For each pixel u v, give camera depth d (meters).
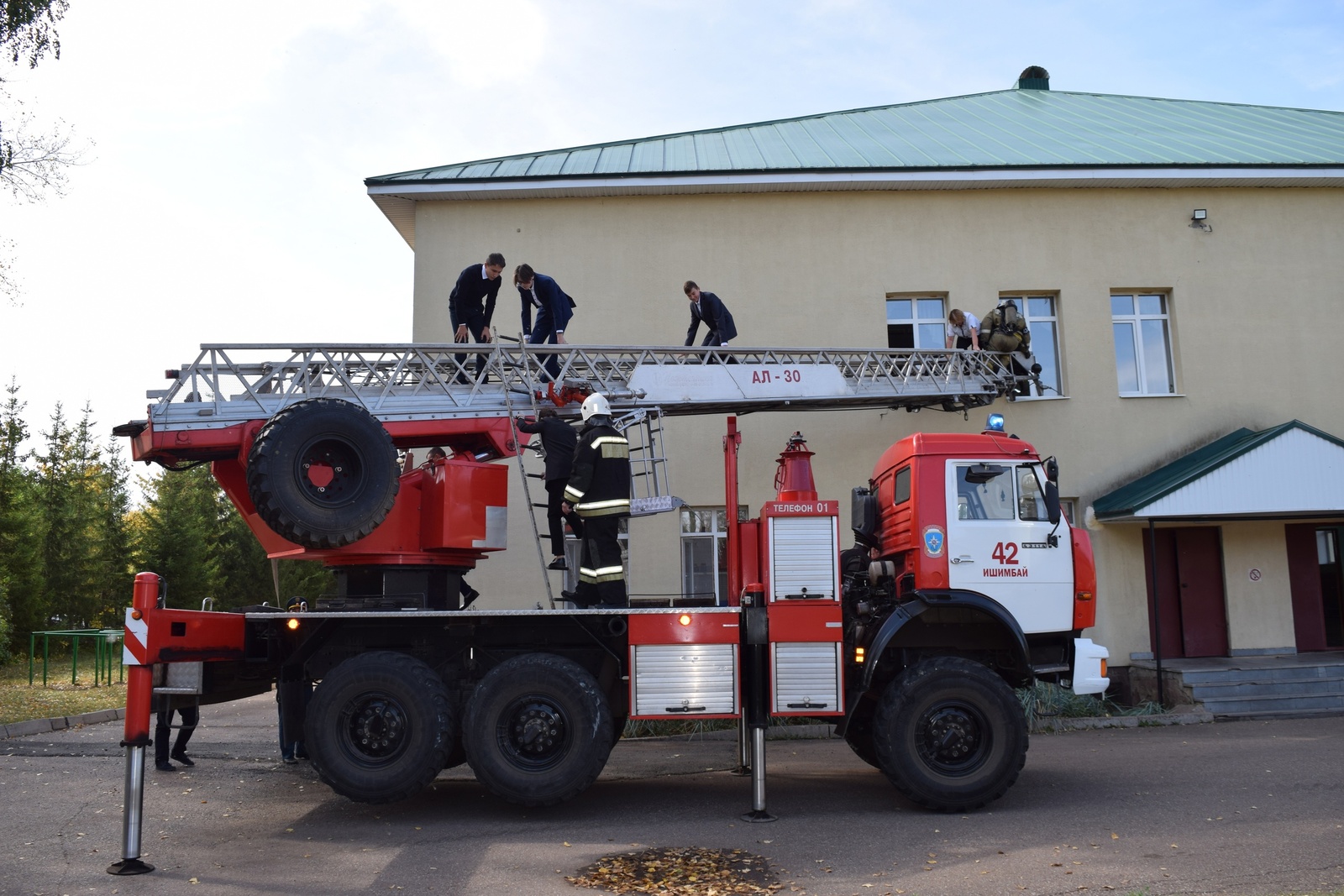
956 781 6.48
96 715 11.34
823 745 9.91
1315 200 14.51
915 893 4.69
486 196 13.49
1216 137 16.16
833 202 13.95
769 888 4.80
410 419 7.93
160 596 5.76
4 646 19.25
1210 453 13.52
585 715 6.38
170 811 6.69
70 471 29.84
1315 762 8.26
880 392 11.44
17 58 11.57
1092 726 10.81
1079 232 14.14
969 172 13.69
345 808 6.81
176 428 7.16
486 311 9.95
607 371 10.03
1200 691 11.84
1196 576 13.76
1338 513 12.48
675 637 6.63
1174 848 5.48
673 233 13.73
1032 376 12.60
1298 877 4.89
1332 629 13.85
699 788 7.61
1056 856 5.35
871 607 7.36
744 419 13.34
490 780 6.29
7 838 5.91
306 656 6.93
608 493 6.95
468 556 7.50
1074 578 7.12
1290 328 14.23
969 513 7.08
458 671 6.96
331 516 6.56
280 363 7.66
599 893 4.74
